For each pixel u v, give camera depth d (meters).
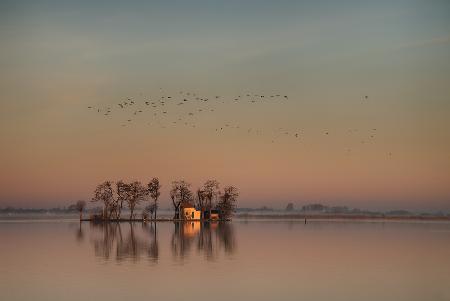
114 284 41.97
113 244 76.88
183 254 62.78
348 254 63.50
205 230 118.94
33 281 43.22
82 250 67.56
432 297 38.25
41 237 92.56
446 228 138.62
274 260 57.06
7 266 51.84
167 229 124.06
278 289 40.59
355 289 40.81
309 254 63.09
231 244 77.06
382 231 117.69
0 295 37.94
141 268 50.56
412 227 145.12
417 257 60.62
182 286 41.31
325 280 44.44
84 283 42.31
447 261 56.97
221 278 45.00
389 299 37.62
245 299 37.34
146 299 37.06
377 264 54.34
